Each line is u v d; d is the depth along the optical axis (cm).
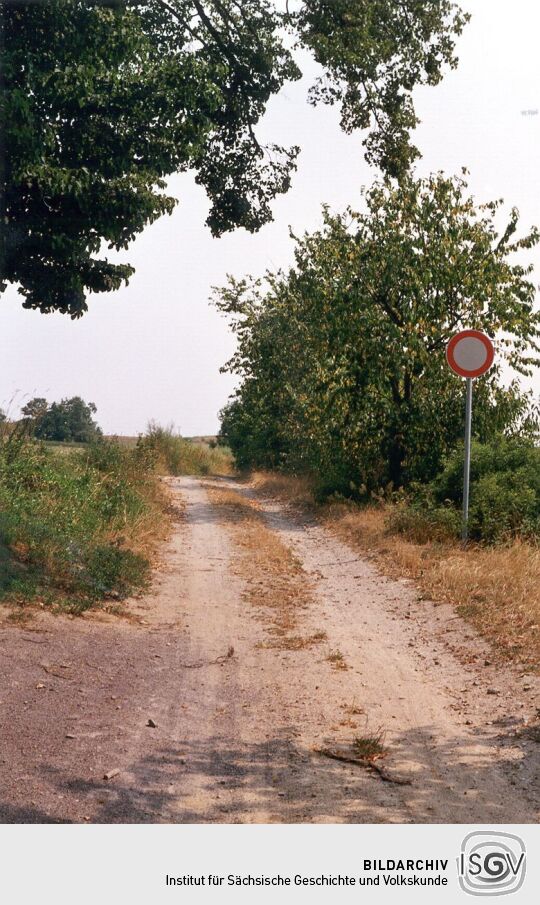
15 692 624
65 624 839
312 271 2048
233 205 1802
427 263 1931
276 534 1747
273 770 529
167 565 1295
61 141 1155
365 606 1053
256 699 675
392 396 2022
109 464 2047
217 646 840
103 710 616
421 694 697
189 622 937
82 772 502
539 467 1550
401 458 2048
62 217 1146
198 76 1261
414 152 1823
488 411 1952
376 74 1736
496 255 1956
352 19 1658
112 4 1173
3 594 874
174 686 698
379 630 928
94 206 1141
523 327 1928
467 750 569
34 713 589
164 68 1248
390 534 1494
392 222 1962
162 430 4075
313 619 980
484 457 1584
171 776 510
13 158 1043
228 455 5506
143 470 2273
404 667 779
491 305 1930
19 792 463
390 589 1134
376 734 599
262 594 1112
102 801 466
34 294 1215
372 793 496
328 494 2225
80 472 1638
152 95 1225
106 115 1188
